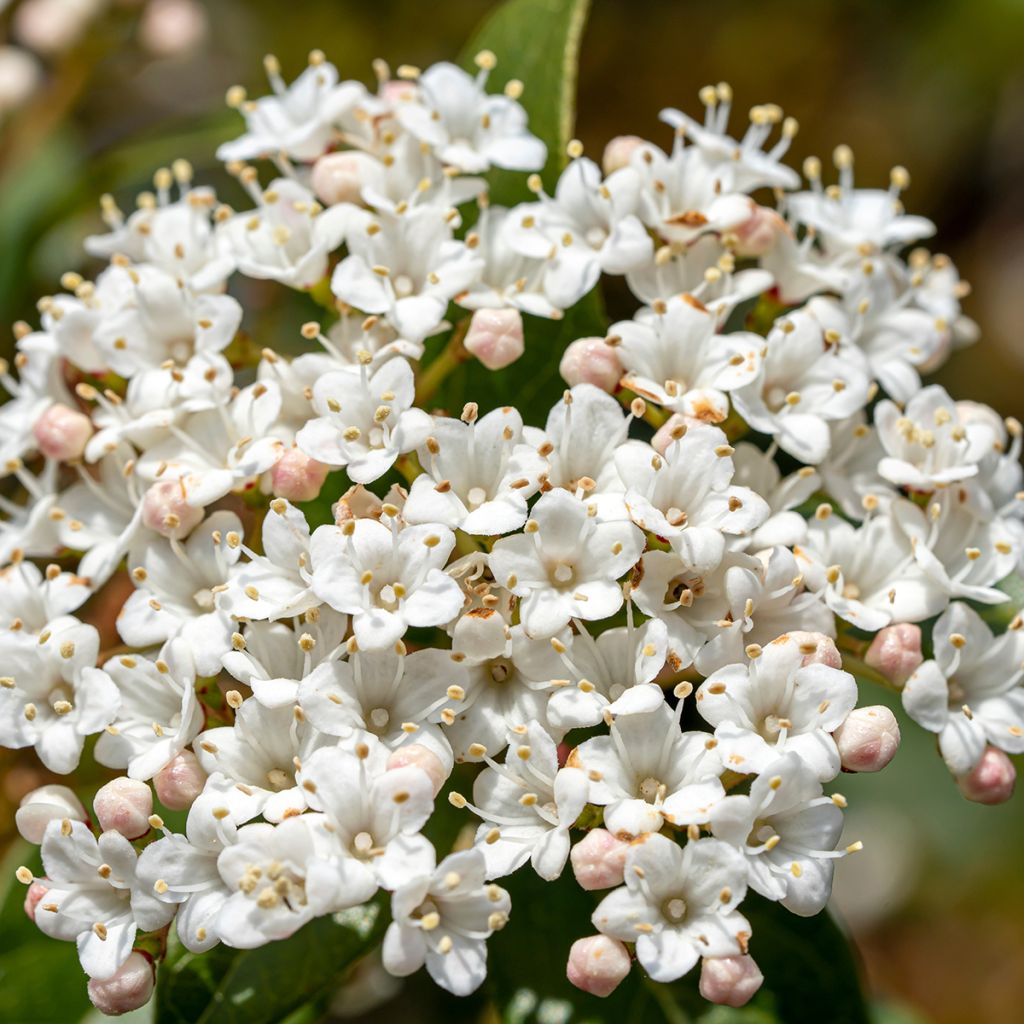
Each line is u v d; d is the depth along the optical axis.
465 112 0.22
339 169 0.21
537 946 0.21
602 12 0.29
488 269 0.21
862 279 0.21
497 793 0.20
